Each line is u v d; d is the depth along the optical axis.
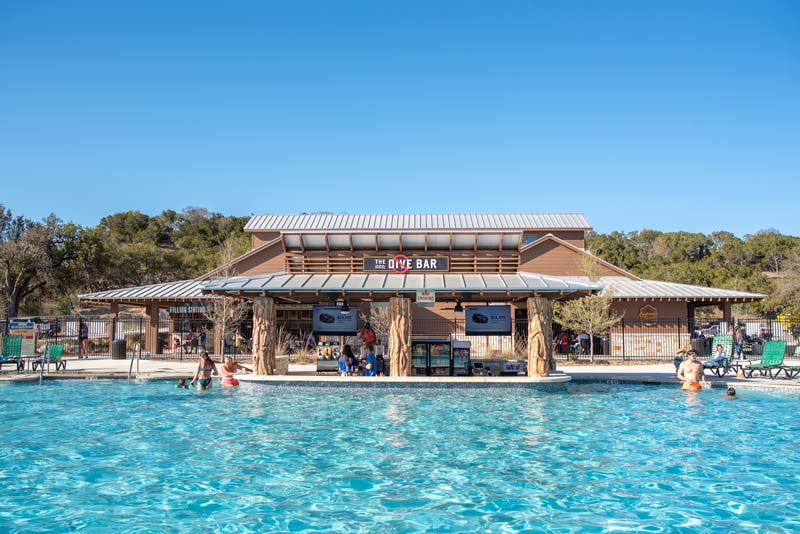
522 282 22.09
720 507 8.66
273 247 42.38
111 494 9.26
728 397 19.50
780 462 11.14
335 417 15.79
